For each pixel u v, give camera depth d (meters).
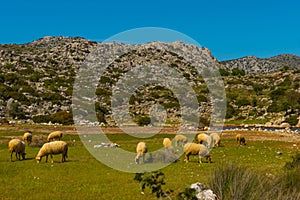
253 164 25.42
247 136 51.62
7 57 148.75
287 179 14.33
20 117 77.25
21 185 18.75
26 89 101.19
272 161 27.27
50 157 28.64
